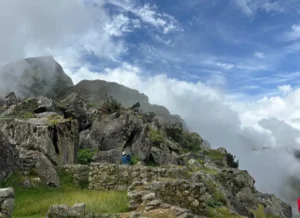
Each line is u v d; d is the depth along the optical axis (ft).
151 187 46.29
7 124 67.77
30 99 120.26
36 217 39.60
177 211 37.55
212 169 121.08
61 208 34.96
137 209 40.14
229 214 53.16
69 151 70.95
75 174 61.31
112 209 40.73
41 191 53.42
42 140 65.62
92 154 83.46
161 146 125.80
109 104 120.47
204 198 48.44
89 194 51.96
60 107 124.77
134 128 100.32
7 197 30.07
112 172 58.85
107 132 98.68
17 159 57.00
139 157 95.09
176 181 47.60
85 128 116.06
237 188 113.39
